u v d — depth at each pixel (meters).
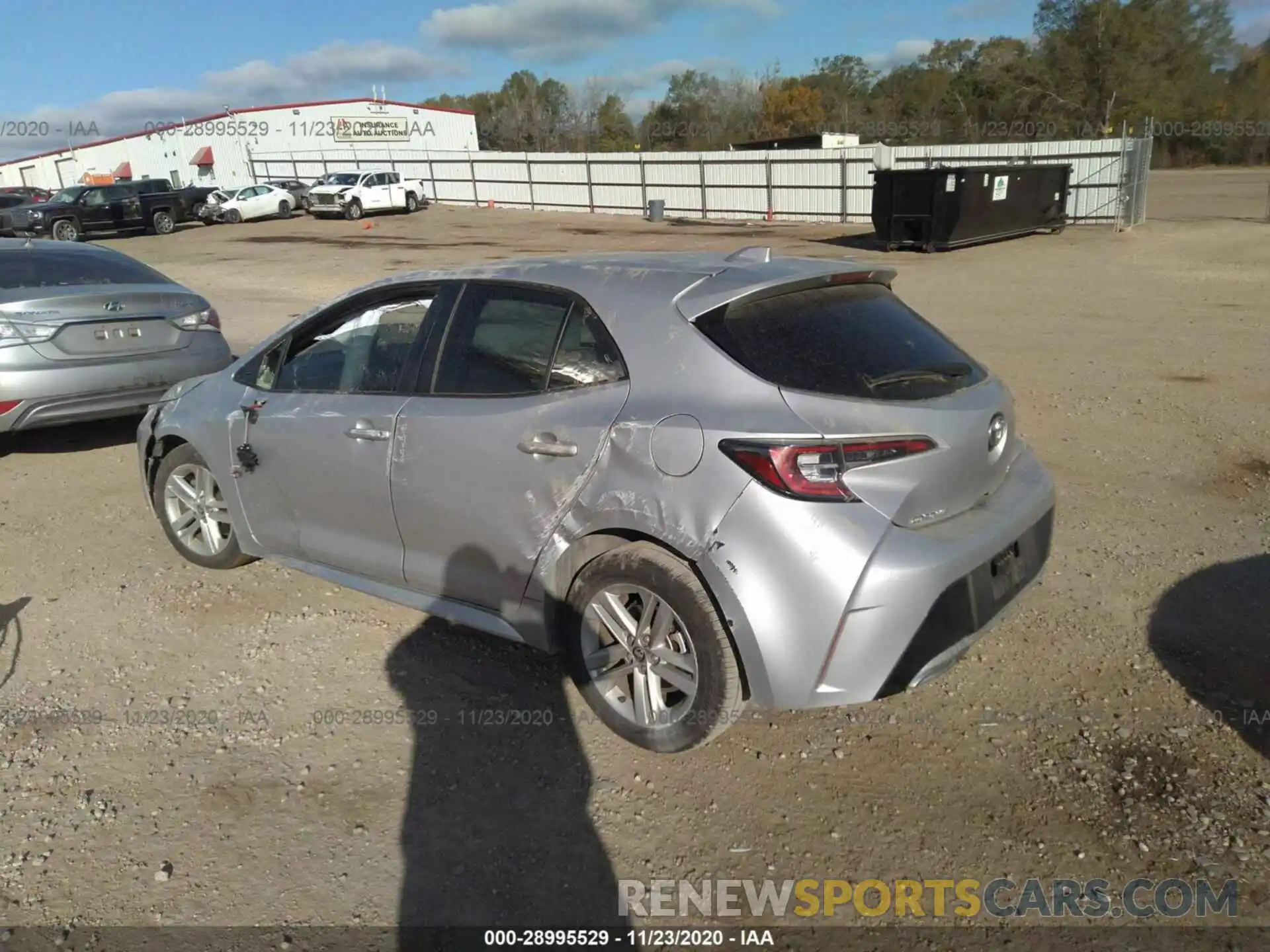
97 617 4.37
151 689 3.77
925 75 74.69
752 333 3.06
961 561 2.90
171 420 4.75
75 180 56.66
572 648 3.36
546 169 38.91
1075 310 12.61
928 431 2.96
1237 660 3.77
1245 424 7.00
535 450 3.27
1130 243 20.83
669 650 3.14
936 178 20.22
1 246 6.96
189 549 4.88
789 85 75.44
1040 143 25.12
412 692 3.70
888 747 3.31
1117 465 6.18
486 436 3.41
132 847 2.90
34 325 6.32
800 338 3.09
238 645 4.09
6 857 2.86
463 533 3.55
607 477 3.12
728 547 2.87
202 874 2.78
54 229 31.42
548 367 3.37
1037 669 3.76
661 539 3.00
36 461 6.93
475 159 41.69
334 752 3.34
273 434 4.16
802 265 3.42
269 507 4.32
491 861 2.82
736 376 2.98
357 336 4.02
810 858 2.81
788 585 2.82
